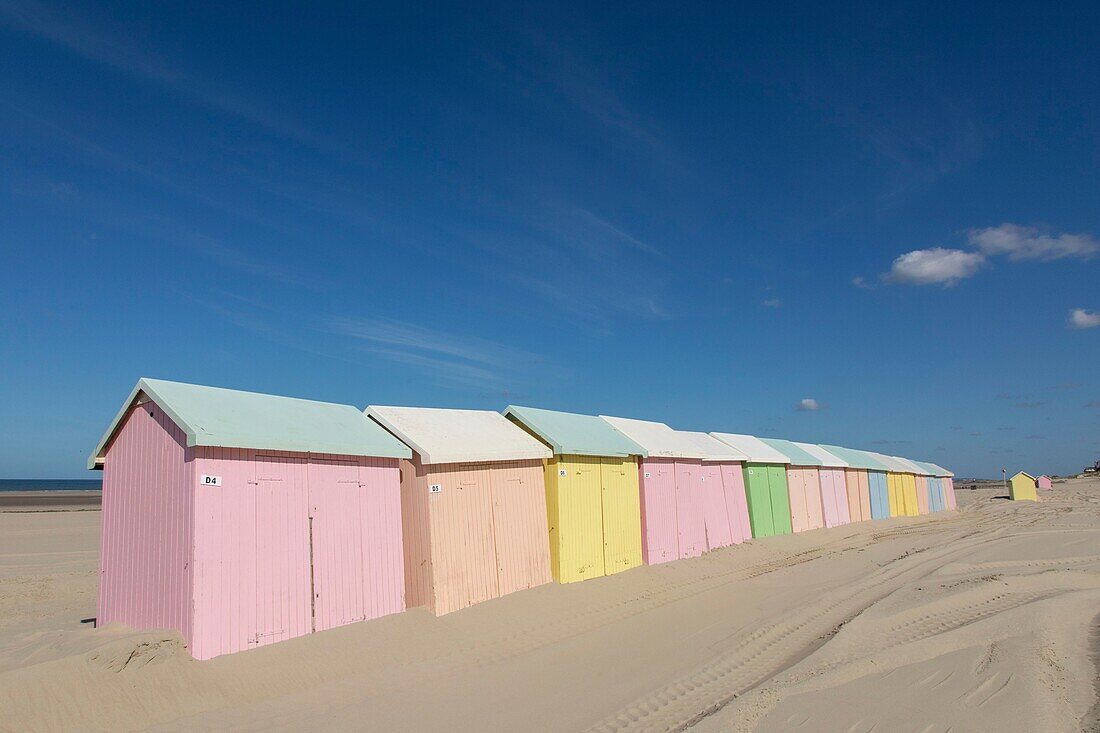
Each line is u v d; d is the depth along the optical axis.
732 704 8.10
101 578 9.69
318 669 9.07
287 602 9.48
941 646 10.61
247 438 9.12
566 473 15.19
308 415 11.07
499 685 9.16
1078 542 23.16
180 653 8.15
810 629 12.14
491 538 13.10
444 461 11.98
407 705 8.37
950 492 55.78
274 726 7.55
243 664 8.59
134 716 7.26
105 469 9.94
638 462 17.86
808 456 30.59
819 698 8.46
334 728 7.59
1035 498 58.31
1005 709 8.12
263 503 9.37
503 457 13.45
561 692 8.88
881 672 9.50
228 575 8.80
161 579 8.90
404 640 10.42
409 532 11.94
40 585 16.41
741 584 16.70
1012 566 18.34
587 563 15.38
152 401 9.44
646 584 15.97
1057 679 9.35
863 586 16.02
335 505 10.41
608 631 12.13
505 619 12.09
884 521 38.84
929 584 15.40
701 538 20.19
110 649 7.61
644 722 7.84
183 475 8.81
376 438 11.46
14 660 7.77
